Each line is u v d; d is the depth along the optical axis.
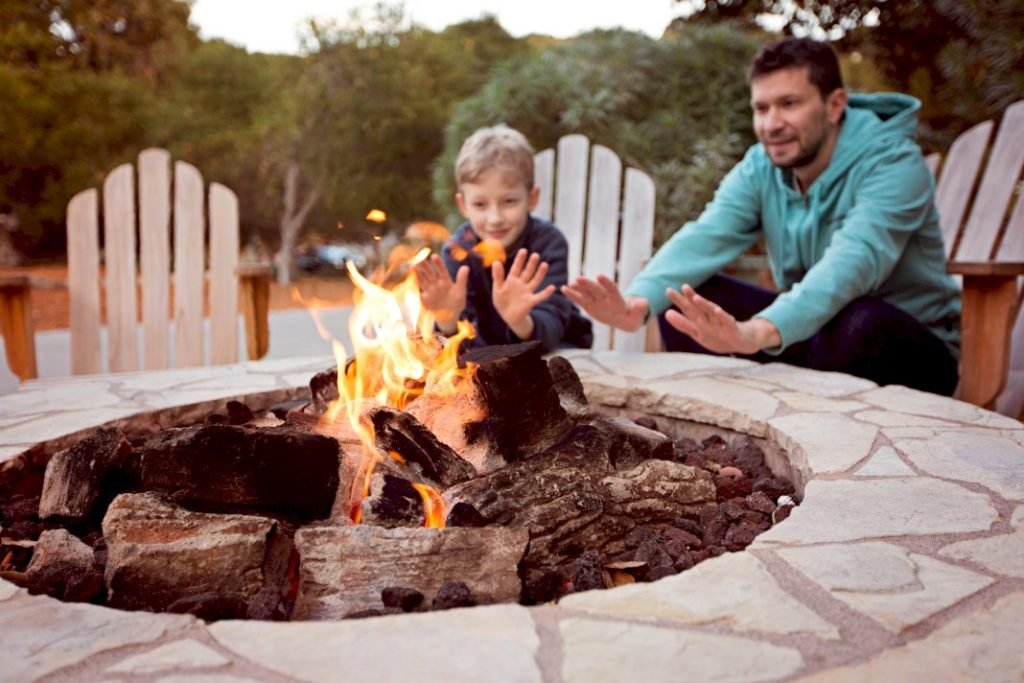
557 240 3.56
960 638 1.09
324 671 1.03
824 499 1.62
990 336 2.92
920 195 3.04
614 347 4.45
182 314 4.30
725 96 6.05
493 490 1.70
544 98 5.97
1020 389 3.45
